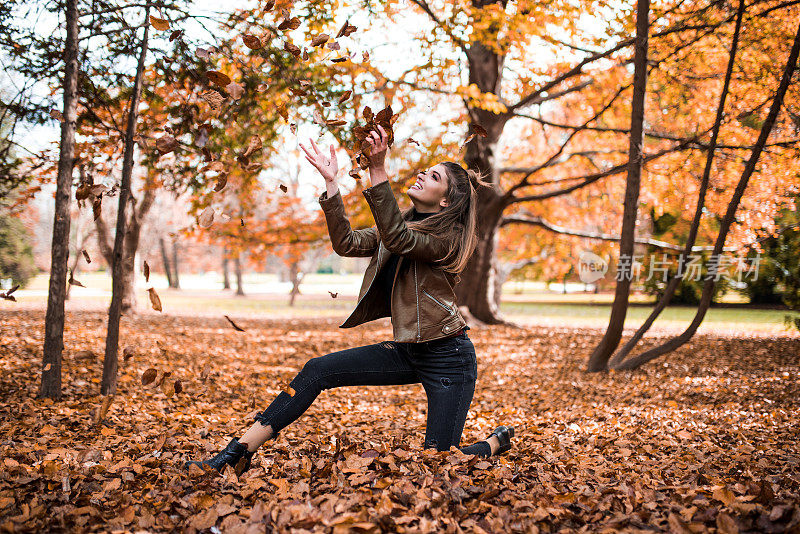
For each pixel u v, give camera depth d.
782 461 3.57
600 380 8.03
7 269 23.92
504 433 3.02
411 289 2.52
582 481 2.71
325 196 2.57
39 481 2.44
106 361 5.35
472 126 2.73
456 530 1.94
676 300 23.84
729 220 7.60
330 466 2.59
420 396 6.82
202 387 6.27
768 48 8.70
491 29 9.41
